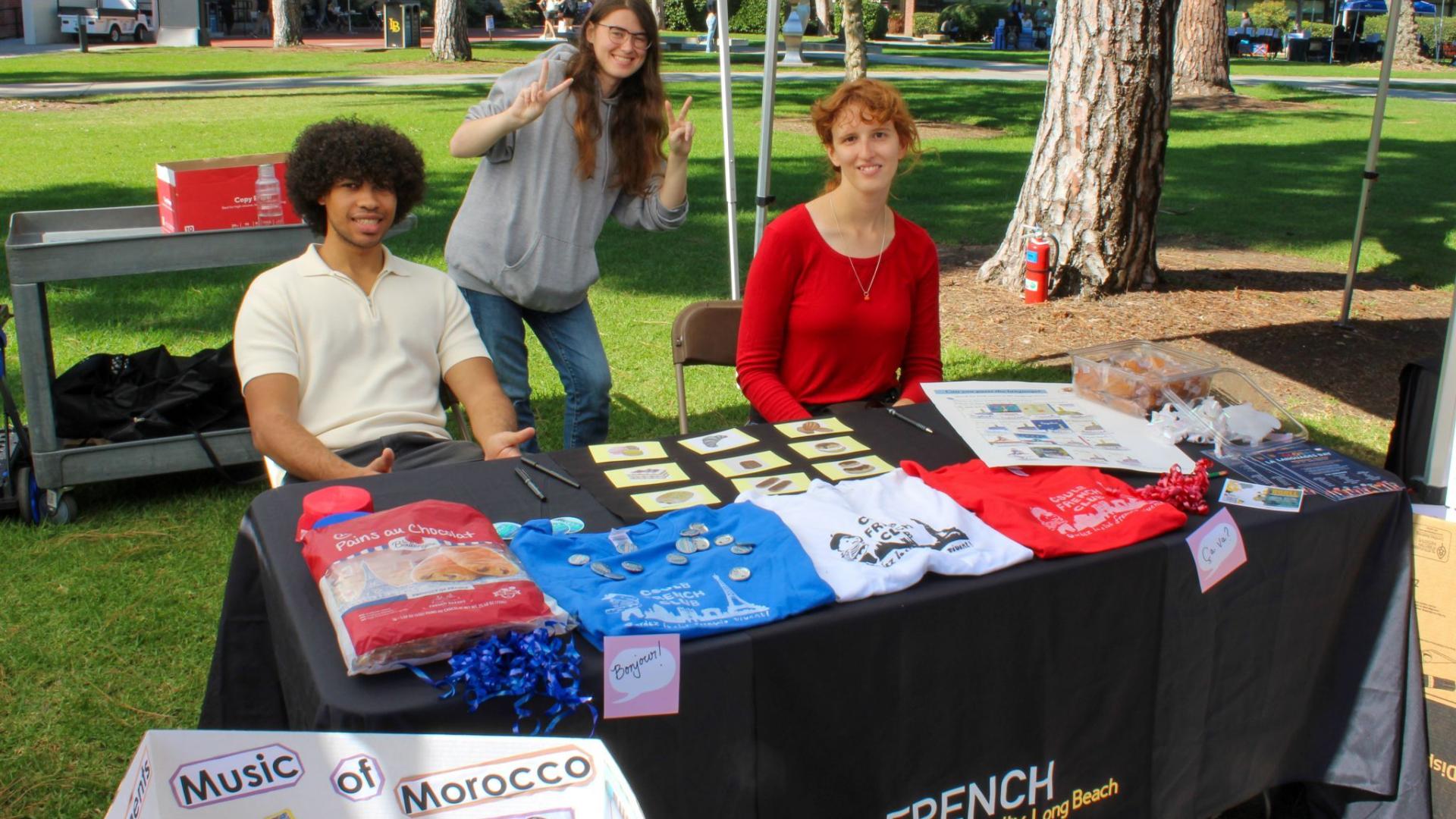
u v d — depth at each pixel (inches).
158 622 126.4
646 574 69.8
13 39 1380.4
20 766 101.4
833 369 123.4
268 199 153.7
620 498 84.6
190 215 149.9
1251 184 474.0
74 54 1116.5
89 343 219.5
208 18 1347.2
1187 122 684.1
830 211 120.6
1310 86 973.2
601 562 70.6
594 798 57.9
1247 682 87.0
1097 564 76.0
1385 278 310.7
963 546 74.9
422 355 114.0
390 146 108.2
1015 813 78.7
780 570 70.5
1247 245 353.7
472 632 60.7
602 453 94.3
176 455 152.3
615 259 313.3
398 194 110.1
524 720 60.8
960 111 697.6
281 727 86.8
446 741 57.1
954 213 394.3
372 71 914.1
